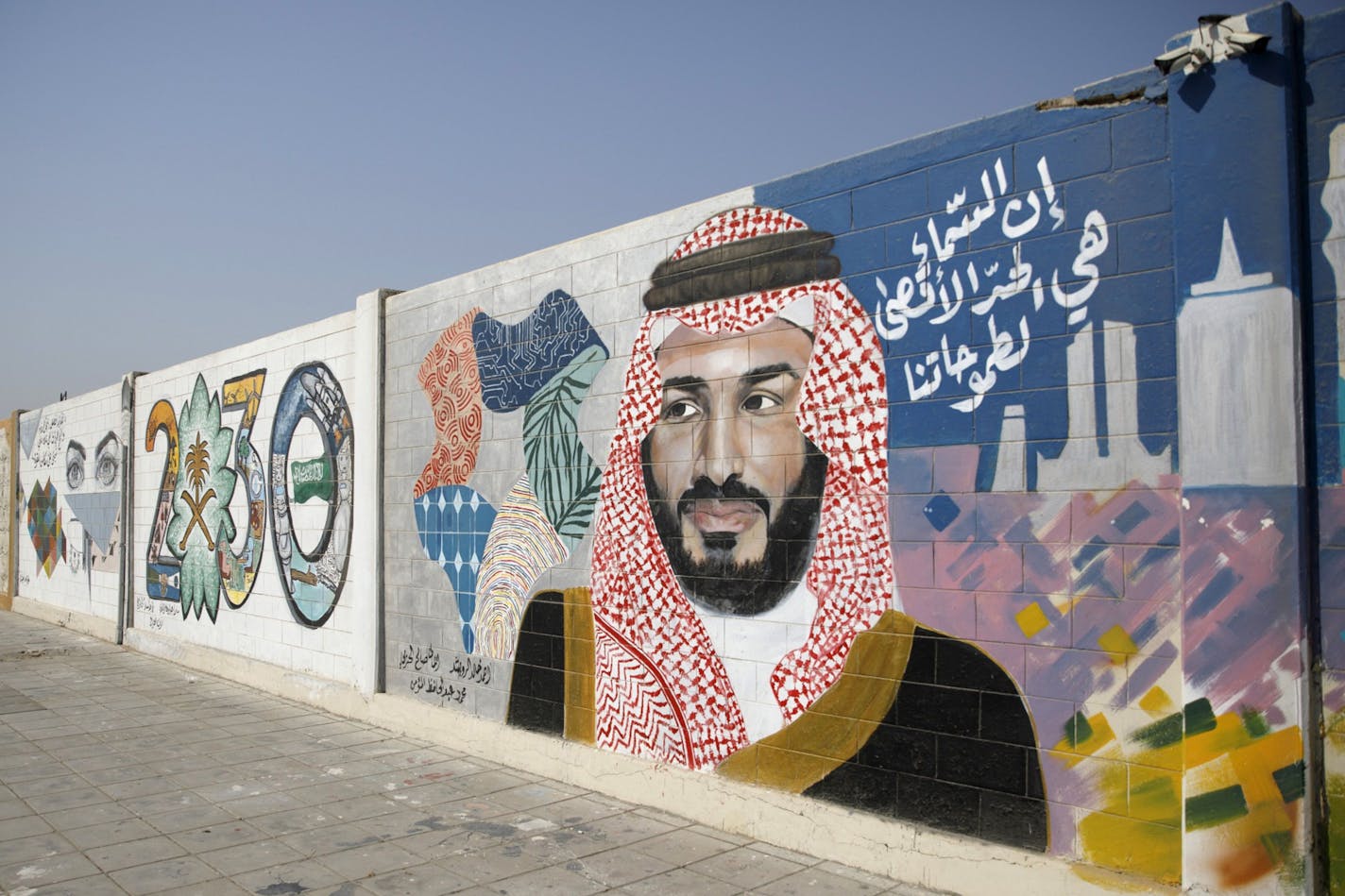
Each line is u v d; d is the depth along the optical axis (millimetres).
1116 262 4402
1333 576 3791
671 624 6246
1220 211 4039
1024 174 4730
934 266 5039
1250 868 3836
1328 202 3861
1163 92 4289
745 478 5844
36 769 7328
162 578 13516
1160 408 4242
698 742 6051
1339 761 3748
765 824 5594
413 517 8609
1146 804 4203
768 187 5832
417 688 8484
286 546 10523
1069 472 4500
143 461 14266
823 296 5516
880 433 5211
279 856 5430
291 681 10117
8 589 19891
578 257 7039
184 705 9805
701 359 6137
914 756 4984
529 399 7395
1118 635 4312
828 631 5383
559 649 7039
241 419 11555
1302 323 3867
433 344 8430
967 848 4711
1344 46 3846
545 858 5359
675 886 4938
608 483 6707
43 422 18453
